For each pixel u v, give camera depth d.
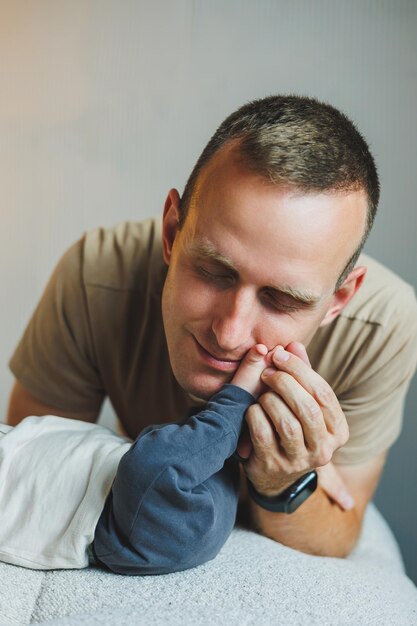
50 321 1.41
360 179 0.99
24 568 0.92
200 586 0.91
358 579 1.05
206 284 0.95
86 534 0.89
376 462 1.41
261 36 2.06
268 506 1.09
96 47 2.13
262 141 0.92
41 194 2.18
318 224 0.91
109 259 1.37
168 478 0.87
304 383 0.97
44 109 2.16
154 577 0.92
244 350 0.97
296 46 2.05
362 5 2.03
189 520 0.89
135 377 1.36
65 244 2.19
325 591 0.96
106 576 0.92
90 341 1.38
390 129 2.03
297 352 0.98
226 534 0.98
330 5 2.03
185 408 1.33
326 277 0.95
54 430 1.04
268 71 2.06
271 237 0.90
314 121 0.96
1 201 2.19
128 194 2.15
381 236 2.06
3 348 2.24
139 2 2.10
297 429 0.96
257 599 0.90
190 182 1.02
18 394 1.48
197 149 2.11
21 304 2.22
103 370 1.40
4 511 0.93
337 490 1.23
